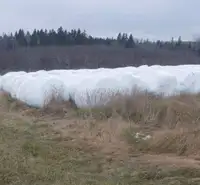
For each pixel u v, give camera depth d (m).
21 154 6.84
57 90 12.01
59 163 6.47
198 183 5.32
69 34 57.75
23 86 13.36
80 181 5.58
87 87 11.25
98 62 44.72
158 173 5.73
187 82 12.14
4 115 11.01
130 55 47.00
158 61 44.34
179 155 6.79
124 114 9.53
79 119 9.95
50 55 46.47
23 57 44.50
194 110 9.03
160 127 8.65
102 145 7.41
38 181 5.66
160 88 11.38
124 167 6.16
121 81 11.24
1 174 5.80
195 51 47.97
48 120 10.36
